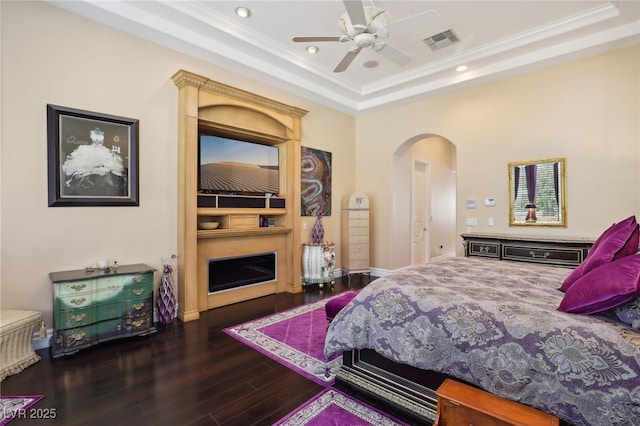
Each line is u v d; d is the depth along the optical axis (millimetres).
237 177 4168
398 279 2268
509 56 3945
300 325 3361
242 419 1864
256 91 4352
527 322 1528
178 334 3107
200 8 3176
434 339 1736
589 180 3711
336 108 5559
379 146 5734
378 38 2789
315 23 3451
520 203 4188
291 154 4660
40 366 2441
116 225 3166
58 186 2818
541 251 3672
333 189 5574
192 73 3393
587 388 1303
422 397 1843
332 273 4988
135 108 3273
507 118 4297
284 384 2240
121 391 2133
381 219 5738
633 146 3459
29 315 2434
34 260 2717
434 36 3660
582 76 3748
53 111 2783
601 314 1565
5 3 2574
